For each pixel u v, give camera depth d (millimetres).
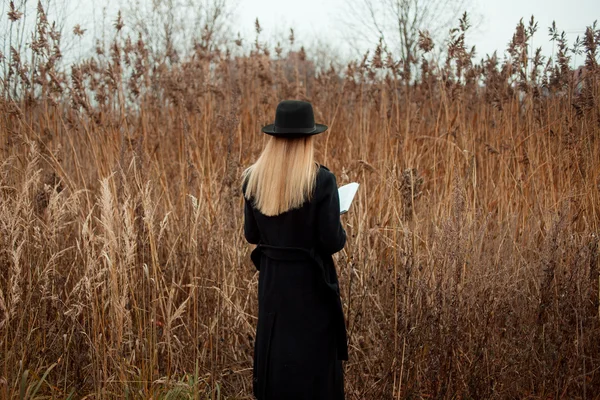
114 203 3289
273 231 2529
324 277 2473
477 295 3102
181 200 4441
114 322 3016
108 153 4621
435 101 5715
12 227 3072
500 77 4969
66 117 5090
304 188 2432
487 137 5164
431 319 2959
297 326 2480
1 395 2701
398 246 3330
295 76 6531
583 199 3947
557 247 3305
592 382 3070
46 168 4793
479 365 2982
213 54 6316
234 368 3324
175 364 3256
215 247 3598
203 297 3457
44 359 3080
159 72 5973
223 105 6055
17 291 2863
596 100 4191
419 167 5113
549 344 3041
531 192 4316
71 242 4102
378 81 5688
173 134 5703
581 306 3137
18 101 4855
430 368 2938
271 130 2518
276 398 2498
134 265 3340
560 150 4297
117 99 5219
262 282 2580
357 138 5555
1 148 4301
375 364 3156
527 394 3113
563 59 4473
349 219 3945
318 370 2480
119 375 2908
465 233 3264
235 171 3902
